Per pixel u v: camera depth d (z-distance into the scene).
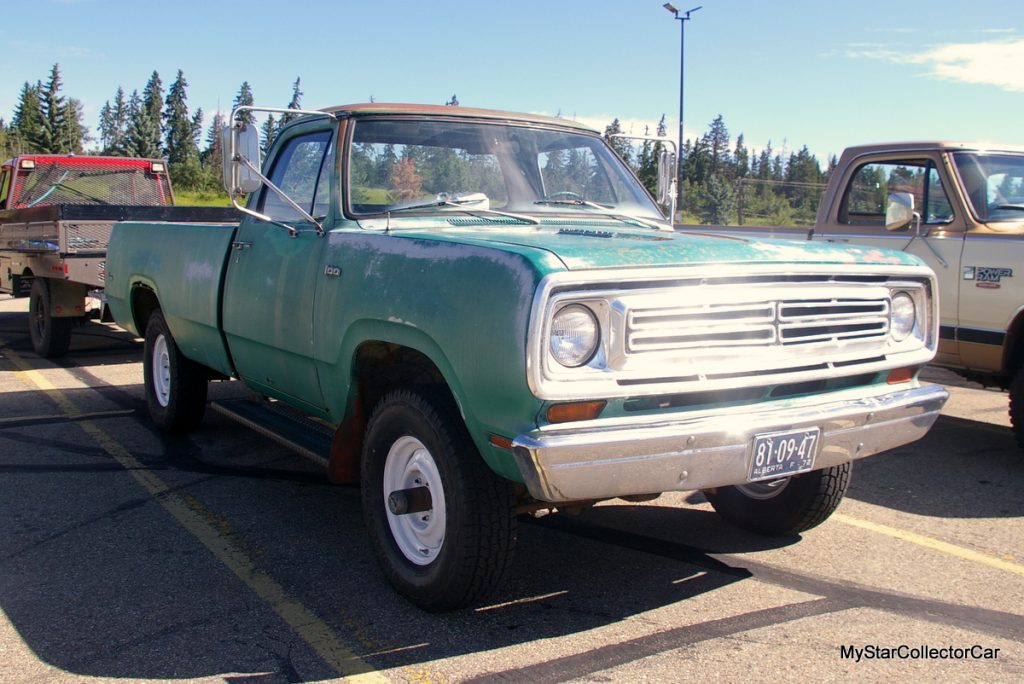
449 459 3.60
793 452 3.58
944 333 6.73
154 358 7.01
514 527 3.66
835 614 3.86
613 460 3.22
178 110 82.19
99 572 4.29
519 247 3.40
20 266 10.95
